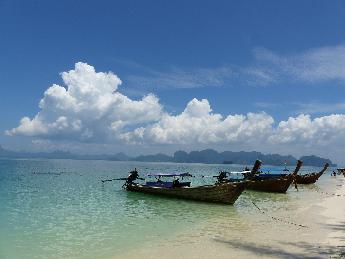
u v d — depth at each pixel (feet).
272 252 43.45
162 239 52.80
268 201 103.04
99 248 48.11
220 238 52.19
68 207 91.66
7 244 50.72
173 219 72.08
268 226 61.87
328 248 45.19
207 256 42.09
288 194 126.72
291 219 69.26
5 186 158.51
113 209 87.51
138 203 98.32
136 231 59.77
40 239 53.88
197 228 61.21
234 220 69.36
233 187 88.69
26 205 95.66
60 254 45.50
